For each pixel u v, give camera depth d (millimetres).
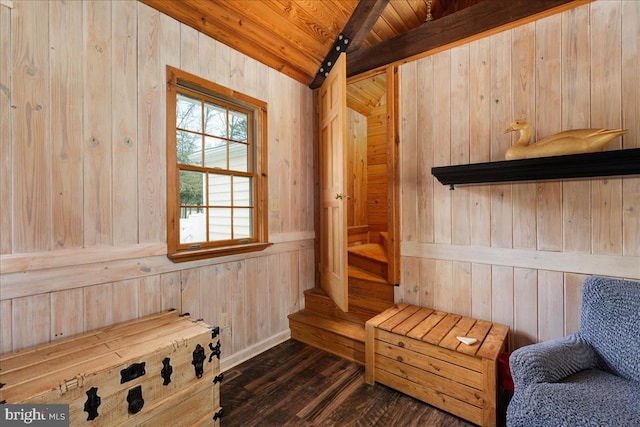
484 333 1959
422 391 1903
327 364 2375
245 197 2604
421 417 1778
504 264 2123
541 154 1770
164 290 1982
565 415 1137
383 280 2746
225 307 2352
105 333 1631
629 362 1364
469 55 2246
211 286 2258
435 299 2424
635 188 1712
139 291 1861
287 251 2904
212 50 2238
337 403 1901
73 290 1609
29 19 1472
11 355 1378
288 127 2910
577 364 1418
